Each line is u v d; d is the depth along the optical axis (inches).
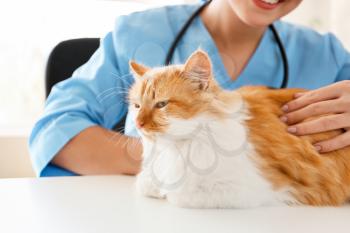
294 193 29.1
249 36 47.6
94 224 22.7
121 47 48.9
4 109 76.9
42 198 28.2
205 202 26.4
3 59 75.4
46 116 42.3
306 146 30.4
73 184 32.8
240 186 26.6
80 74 48.5
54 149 39.4
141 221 23.4
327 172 30.1
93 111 45.2
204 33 48.0
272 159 29.0
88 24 77.9
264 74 48.5
